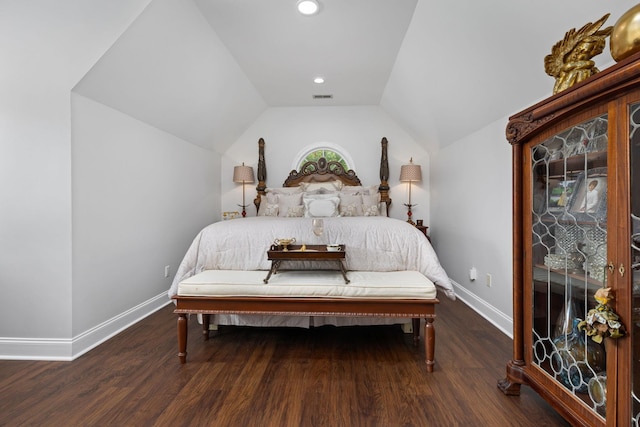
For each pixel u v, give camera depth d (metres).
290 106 4.69
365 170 4.66
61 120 2.09
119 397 1.67
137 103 2.68
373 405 1.60
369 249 2.37
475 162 3.04
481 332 2.52
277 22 2.55
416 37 2.62
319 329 2.64
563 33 1.63
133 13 2.03
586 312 1.27
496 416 1.52
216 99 3.55
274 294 2.02
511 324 2.42
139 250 2.85
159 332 2.55
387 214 4.52
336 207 3.88
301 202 4.13
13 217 2.12
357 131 4.66
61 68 2.06
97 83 2.21
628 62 0.99
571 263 1.34
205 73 3.06
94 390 1.73
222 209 4.74
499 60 2.11
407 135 4.62
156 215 3.12
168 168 3.33
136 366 2.00
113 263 2.52
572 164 1.33
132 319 2.75
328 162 4.62
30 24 2.00
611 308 1.12
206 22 2.53
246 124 4.61
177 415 1.52
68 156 2.09
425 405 1.60
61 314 2.11
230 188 4.74
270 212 4.12
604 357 1.18
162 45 2.39
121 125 2.61
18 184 2.11
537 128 1.47
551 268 1.46
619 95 1.09
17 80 2.09
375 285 1.99
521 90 2.18
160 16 2.17
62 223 2.11
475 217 3.04
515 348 1.67
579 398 1.29
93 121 2.30
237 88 3.71
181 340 2.04
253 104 4.31
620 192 1.09
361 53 3.08
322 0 2.28
